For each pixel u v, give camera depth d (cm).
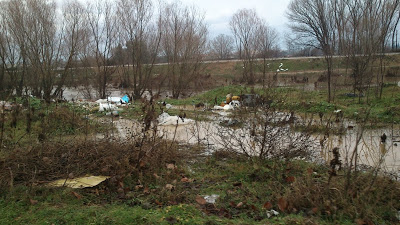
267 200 464
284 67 4031
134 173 566
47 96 1894
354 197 450
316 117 1317
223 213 425
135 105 1716
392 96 1625
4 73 2392
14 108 1062
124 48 2700
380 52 1725
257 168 589
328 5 2734
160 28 2402
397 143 893
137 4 2388
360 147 858
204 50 2750
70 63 2273
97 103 1745
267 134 647
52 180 536
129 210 421
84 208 431
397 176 573
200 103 1739
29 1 2161
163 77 2705
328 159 725
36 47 2133
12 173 523
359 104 1598
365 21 1831
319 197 448
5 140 757
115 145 638
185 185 545
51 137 808
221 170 629
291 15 3322
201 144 853
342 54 2242
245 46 3688
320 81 3070
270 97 680
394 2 1848
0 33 2261
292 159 657
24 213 415
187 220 387
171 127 1155
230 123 1072
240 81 3347
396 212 432
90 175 556
